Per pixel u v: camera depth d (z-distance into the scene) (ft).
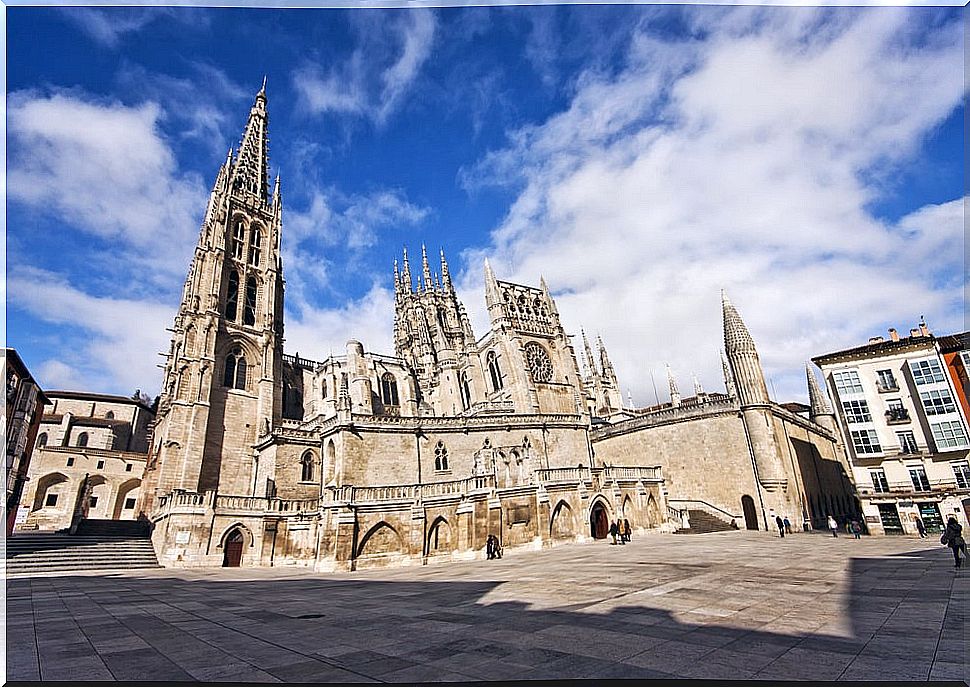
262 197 246.68
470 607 50.03
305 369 243.19
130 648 32.58
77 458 196.03
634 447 203.41
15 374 119.85
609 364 320.29
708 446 182.50
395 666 27.43
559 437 198.08
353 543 119.03
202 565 121.60
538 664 27.14
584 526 150.51
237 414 182.70
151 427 241.96
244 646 33.06
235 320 201.05
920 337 167.94
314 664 28.07
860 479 166.40
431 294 362.94
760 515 164.66
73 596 65.62
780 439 176.35
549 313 274.36
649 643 31.50
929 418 159.74
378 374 248.11
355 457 152.97
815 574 65.57
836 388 177.06
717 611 42.24
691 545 118.73
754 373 177.47
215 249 200.54
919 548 100.17
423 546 127.44
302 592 69.31
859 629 34.42
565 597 53.36
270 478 157.48
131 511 202.90
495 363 253.85
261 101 280.72
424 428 168.14
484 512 135.33
